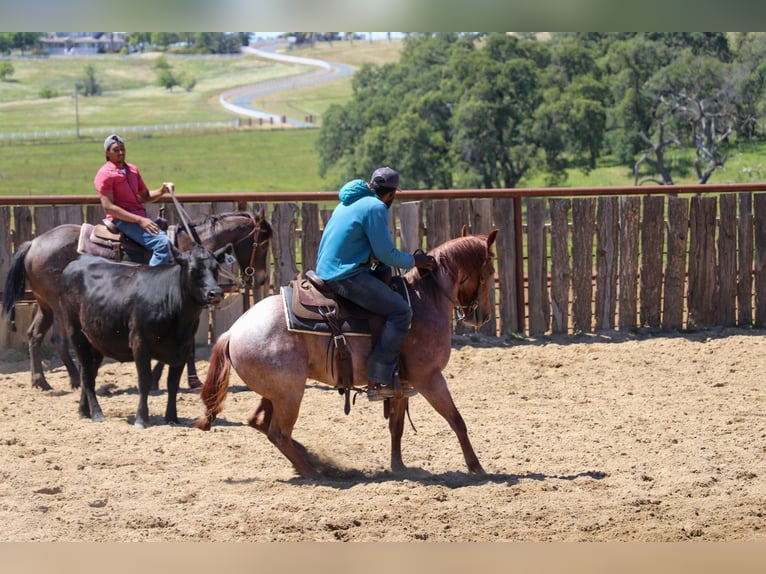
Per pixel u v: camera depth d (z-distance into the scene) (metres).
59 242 10.92
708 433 9.16
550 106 56.72
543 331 13.88
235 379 12.02
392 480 7.76
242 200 13.08
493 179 58.19
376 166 58.56
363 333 7.47
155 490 7.34
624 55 63.00
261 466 8.18
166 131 128.62
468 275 7.95
